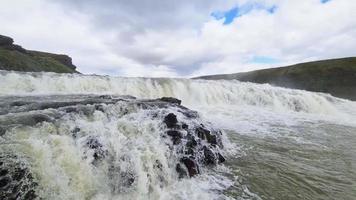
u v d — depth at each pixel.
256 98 23.69
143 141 8.12
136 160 7.30
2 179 5.24
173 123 9.30
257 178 8.39
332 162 10.30
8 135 6.11
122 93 19.48
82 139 7.05
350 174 9.13
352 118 21.22
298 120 18.59
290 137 13.77
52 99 12.14
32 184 5.52
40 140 6.26
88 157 6.71
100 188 6.52
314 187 7.98
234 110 20.20
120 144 7.55
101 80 19.30
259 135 13.76
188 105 20.64
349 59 53.91
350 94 45.06
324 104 24.38
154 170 7.54
